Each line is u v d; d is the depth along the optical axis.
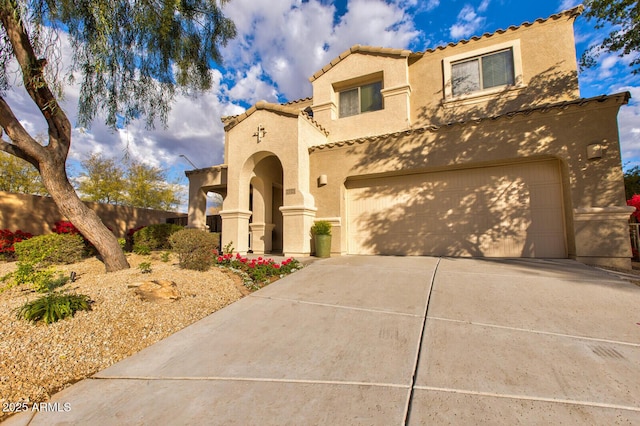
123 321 4.62
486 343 3.68
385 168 10.81
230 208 12.40
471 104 11.61
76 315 4.55
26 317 4.23
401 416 2.45
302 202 11.01
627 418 2.33
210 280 6.94
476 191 10.30
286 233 11.22
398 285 6.36
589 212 8.14
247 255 12.09
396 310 4.95
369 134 12.89
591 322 4.20
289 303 5.56
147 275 6.76
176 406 2.74
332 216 11.52
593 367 3.08
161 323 4.75
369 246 11.70
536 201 9.55
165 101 8.97
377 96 13.41
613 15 8.65
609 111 8.22
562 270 7.16
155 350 3.93
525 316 4.47
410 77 12.84
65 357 3.68
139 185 29.33
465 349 3.55
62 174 7.50
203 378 3.21
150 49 8.15
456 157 9.85
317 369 3.27
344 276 7.32
